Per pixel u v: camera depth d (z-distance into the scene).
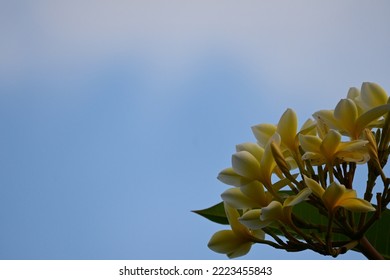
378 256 1.39
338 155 1.41
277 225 1.41
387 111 1.42
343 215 1.39
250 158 1.43
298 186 1.41
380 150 1.41
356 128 1.43
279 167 1.42
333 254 1.38
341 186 1.37
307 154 1.41
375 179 1.40
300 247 1.39
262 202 1.42
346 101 1.44
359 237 1.39
